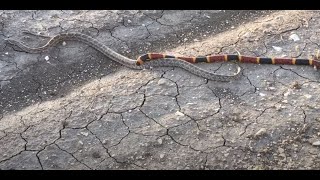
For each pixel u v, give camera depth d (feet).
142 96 1.68
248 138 1.51
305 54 1.87
